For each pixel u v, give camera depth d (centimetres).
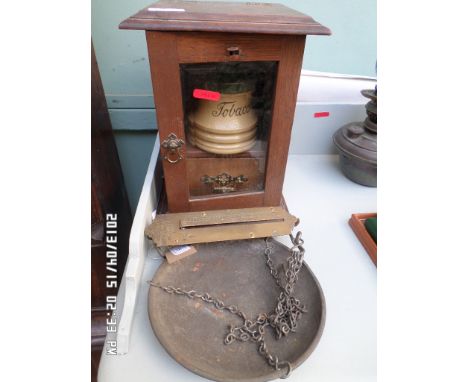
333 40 89
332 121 86
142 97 93
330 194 76
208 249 58
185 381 41
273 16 48
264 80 55
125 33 85
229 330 46
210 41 47
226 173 63
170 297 50
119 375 41
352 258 59
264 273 55
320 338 43
